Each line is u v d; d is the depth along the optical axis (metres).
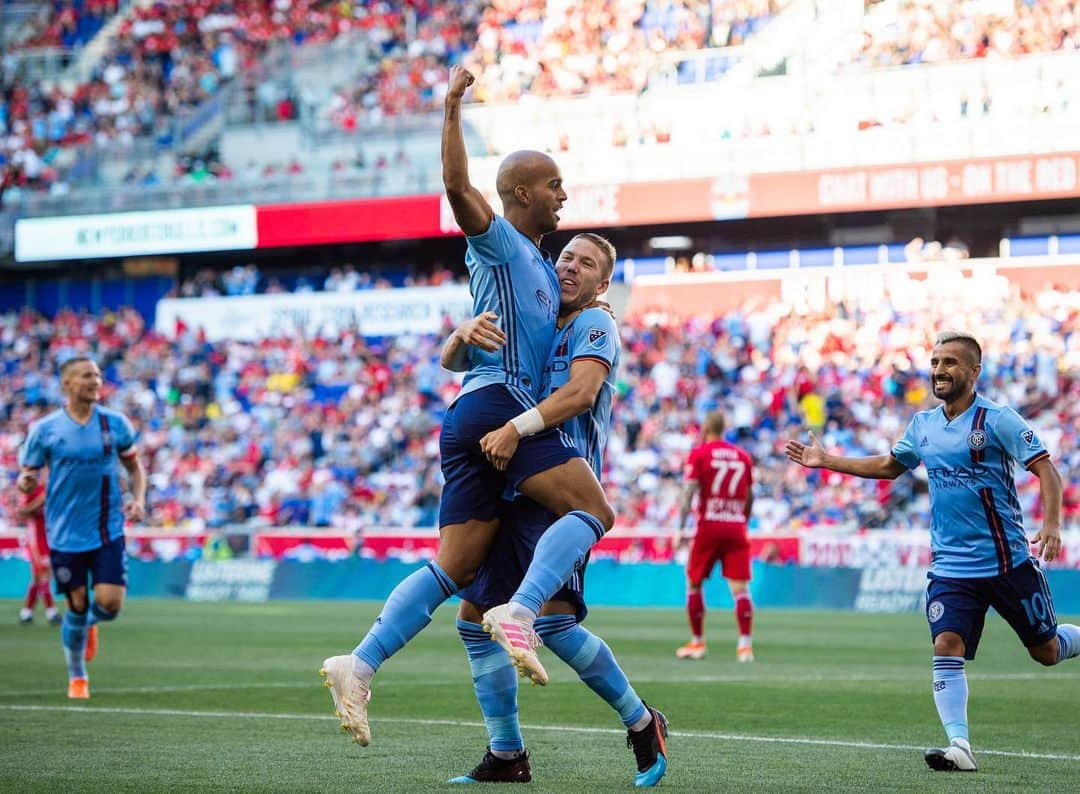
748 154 26.86
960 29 27.66
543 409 5.29
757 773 6.07
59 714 8.45
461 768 6.18
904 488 24.77
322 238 29.77
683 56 29.66
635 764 6.37
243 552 24.75
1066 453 24.45
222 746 6.92
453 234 28.89
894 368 27.00
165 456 29.80
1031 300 27.31
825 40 28.62
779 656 13.39
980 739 7.46
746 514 13.12
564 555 5.18
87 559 9.48
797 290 29.03
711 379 27.80
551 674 11.45
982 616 6.55
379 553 23.94
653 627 17.52
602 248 5.78
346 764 6.29
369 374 30.05
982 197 25.16
